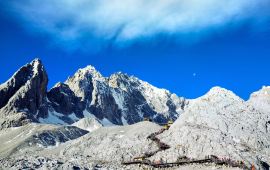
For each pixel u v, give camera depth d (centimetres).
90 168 16462
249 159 19350
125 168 19950
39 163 15900
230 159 19175
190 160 19662
